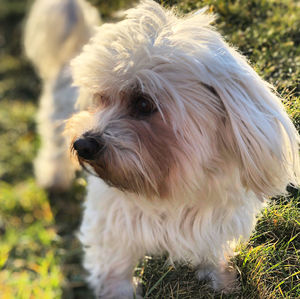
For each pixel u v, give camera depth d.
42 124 0.88
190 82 0.58
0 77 1.18
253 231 0.73
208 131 0.59
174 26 0.60
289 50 0.89
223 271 0.70
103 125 0.60
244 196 0.64
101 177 0.61
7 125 1.02
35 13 0.91
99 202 0.66
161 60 0.58
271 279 0.69
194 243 0.65
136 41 0.59
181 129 0.58
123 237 0.65
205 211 0.63
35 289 0.71
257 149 0.59
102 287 0.70
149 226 0.64
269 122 0.59
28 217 0.84
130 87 0.59
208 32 0.60
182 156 0.59
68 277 0.74
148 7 0.62
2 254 0.77
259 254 0.69
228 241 0.68
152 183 0.60
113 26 0.61
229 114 0.58
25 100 1.10
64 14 0.84
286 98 0.79
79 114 0.64
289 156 0.60
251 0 0.99
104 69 0.60
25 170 0.92
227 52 0.59
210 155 0.60
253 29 0.91
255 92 0.59
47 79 0.91
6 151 0.96
